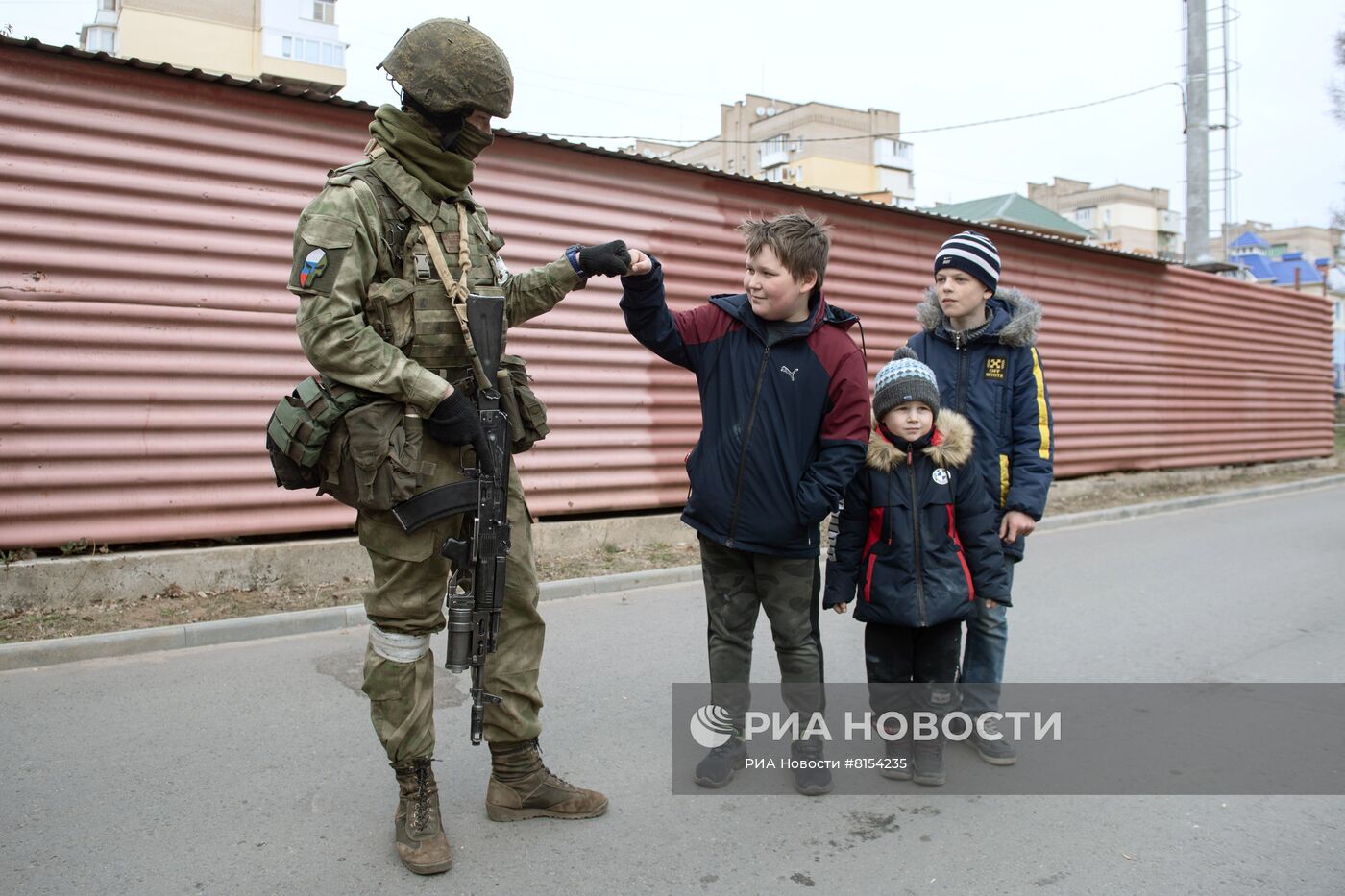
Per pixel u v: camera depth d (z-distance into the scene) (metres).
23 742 3.45
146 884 2.51
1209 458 12.59
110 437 5.02
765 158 60.78
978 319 3.53
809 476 2.93
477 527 2.41
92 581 4.90
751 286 2.91
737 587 3.13
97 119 4.97
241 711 3.80
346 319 2.25
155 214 5.11
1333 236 55.47
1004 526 3.38
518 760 2.86
